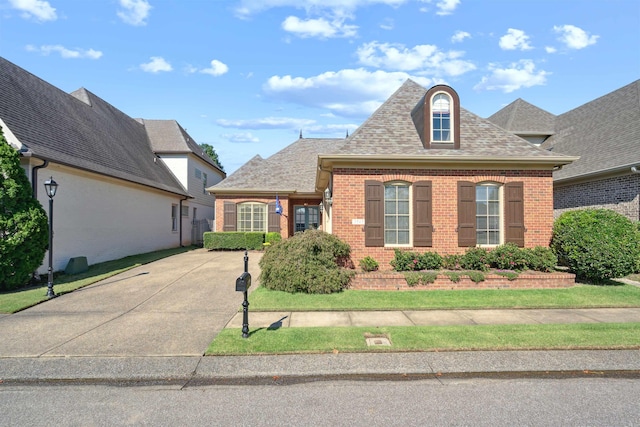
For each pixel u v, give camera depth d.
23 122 11.11
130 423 3.61
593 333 6.02
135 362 5.06
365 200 10.64
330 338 5.86
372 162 10.58
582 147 15.68
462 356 5.23
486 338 5.80
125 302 8.31
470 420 3.62
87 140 14.66
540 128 18.36
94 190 13.41
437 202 10.77
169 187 20.31
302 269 9.10
